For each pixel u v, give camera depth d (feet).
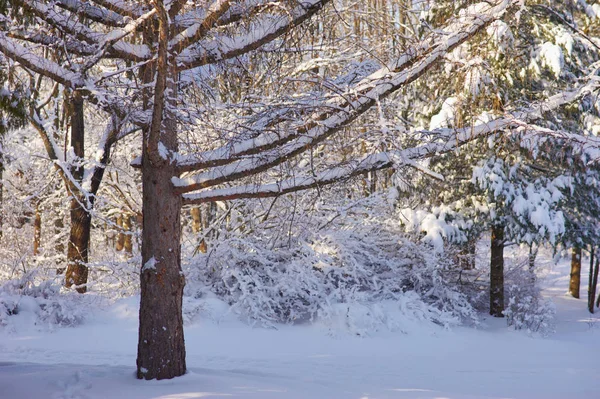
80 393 21.25
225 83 26.55
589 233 55.62
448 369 34.22
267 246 49.39
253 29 24.04
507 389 28.43
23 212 67.87
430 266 50.93
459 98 25.38
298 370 31.37
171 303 23.99
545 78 47.44
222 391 21.66
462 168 53.31
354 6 28.73
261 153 24.04
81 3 23.44
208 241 50.14
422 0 28.40
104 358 33.32
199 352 36.52
